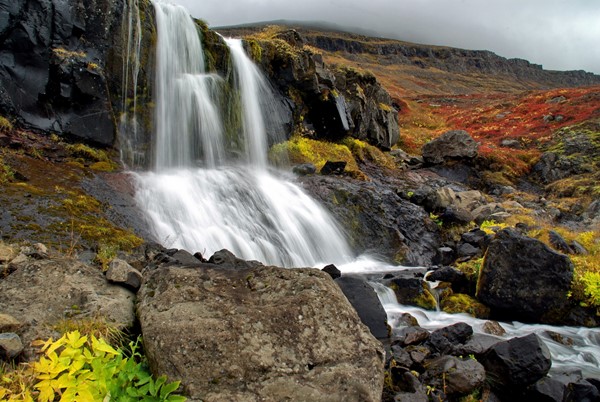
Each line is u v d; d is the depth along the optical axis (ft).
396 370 16.92
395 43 569.23
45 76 31.27
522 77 646.33
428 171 76.07
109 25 35.12
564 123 105.91
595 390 17.08
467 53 610.65
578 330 25.21
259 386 10.97
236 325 11.89
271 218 35.04
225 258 22.02
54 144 30.48
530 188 78.64
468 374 16.58
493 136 110.01
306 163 48.88
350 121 64.85
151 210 28.63
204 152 41.86
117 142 34.65
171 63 40.52
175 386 10.41
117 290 14.32
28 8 30.68
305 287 13.15
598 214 55.21
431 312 26.55
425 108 162.91
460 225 43.45
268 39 56.80
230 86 46.50
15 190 22.94
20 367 10.81
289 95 55.83
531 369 17.04
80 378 9.68
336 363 11.75
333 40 487.61
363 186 44.83
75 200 24.41
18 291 13.19
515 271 26.55
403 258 37.50
